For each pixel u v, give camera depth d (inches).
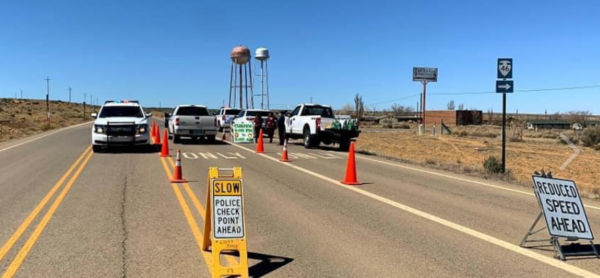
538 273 229.3
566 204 266.7
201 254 253.8
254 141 1137.4
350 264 239.1
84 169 591.5
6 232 295.3
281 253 257.3
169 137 1231.5
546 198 264.2
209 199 255.9
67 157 740.0
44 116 3294.8
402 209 372.8
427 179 549.3
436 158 1062.4
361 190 459.8
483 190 474.0
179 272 226.2
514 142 1648.6
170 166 625.9
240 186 233.8
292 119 1058.1
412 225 320.8
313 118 954.1
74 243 272.4
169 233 295.1
